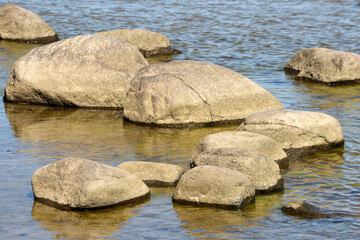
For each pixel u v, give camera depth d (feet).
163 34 172.55
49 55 109.40
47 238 56.80
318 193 68.59
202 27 186.19
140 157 80.38
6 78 123.85
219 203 63.93
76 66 107.45
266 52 154.61
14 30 173.58
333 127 85.35
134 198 65.67
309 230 58.75
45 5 224.74
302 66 134.10
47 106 108.78
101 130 93.71
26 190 68.59
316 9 218.59
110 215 62.08
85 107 107.76
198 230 58.59
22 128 93.81
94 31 181.16
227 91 98.27
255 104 99.35
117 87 106.01
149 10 215.31
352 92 118.83
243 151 71.31
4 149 82.69
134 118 98.43
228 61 145.28
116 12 210.79
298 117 84.38
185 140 88.89
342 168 77.00
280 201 66.39
